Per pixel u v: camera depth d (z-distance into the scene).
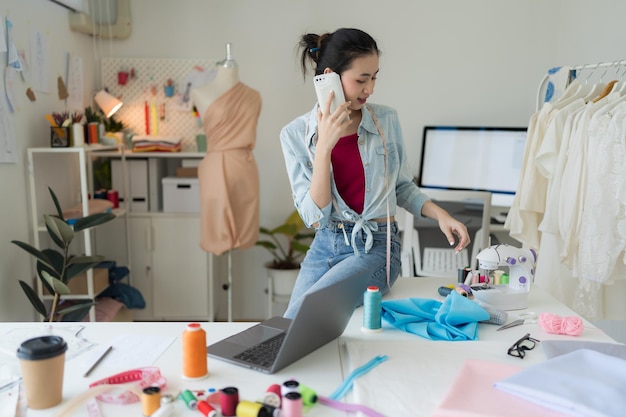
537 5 3.68
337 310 1.28
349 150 1.76
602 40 3.14
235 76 3.16
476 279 1.70
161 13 3.71
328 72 1.64
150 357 1.26
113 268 3.26
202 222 3.22
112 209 3.29
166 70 3.74
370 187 1.75
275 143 3.82
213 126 3.15
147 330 1.43
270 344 1.33
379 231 1.78
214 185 3.16
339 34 1.64
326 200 1.65
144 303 3.28
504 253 1.65
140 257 3.58
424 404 1.04
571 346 1.28
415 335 1.42
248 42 3.73
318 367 1.22
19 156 2.76
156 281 3.59
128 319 3.37
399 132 1.89
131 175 3.55
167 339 1.36
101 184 3.58
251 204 3.24
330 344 1.36
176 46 3.74
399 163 1.87
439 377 1.15
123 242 3.57
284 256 3.79
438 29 3.71
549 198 2.44
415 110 3.77
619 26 2.97
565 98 2.64
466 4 3.69
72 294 2.89
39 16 2.95
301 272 1.86
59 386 1.04
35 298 2.56
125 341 1.35
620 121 2.12
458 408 0.99
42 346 1.02
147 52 3.74
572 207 2.31
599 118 2.20
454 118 3.77
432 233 2.88
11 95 2.66
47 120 3.04
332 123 1.56
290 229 3.57
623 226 2.15
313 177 1.62
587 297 2.41
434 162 3.69
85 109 3.48
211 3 3.70
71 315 2.74
